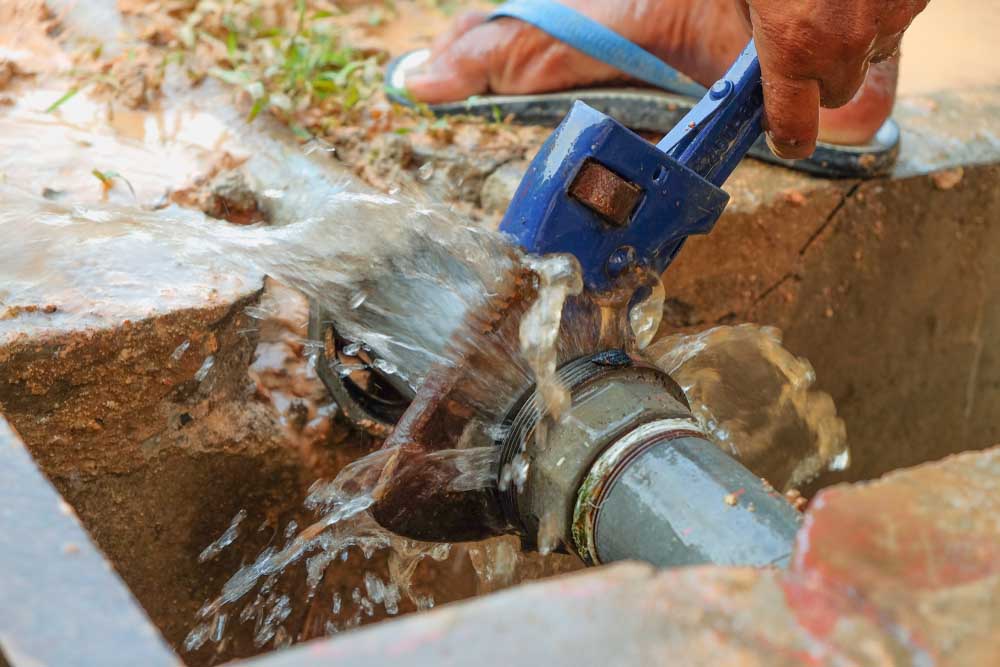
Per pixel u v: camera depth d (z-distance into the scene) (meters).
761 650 0.71
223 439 1.56
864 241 2.22
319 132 2.08
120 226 1.60
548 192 1.32
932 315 2.45
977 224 2.40
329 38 2.39
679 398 1.42
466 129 2.13
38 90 2.09
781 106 1.33
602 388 1.32
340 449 1.67
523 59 2.16
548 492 1.30
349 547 1.73
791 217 2.09
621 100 2.13
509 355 1.33
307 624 1.77
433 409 1.33
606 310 1.37
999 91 2.67
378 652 0.70
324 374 1.54
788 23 1.24
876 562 0.78
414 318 1.40
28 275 1.44
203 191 1.83
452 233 1.38
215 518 1.61
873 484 0.85
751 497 1.15
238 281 1.50
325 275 1.48
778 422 2.04
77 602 0.77
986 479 0.86
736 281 2.08
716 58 2.09
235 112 2.08
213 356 1.48
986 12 3.28
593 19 2.13
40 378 1.36
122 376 1.41
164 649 0.73
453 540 1.47
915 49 2.94
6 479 0.90
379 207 1.49
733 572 0.77
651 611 0.73
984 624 0.73
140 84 2.10
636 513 1.20
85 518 1.49
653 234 1.36
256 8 2.50
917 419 2.62
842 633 0.72
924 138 2.38
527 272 1.32
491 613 0.73
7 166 1.80
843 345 2.34
